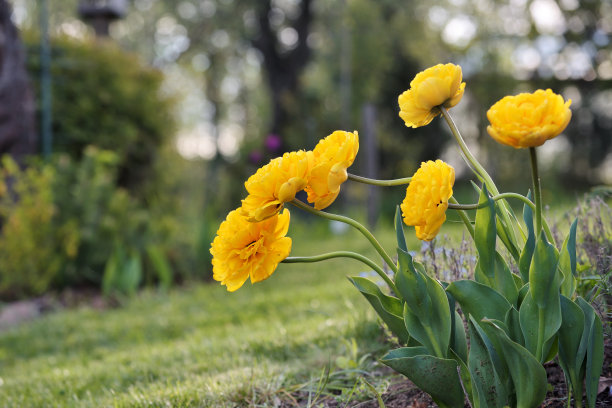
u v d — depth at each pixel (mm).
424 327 1362
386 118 15555
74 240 6066
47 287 6180
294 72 16844
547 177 14039
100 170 6812
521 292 1378
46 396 2662
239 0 17000
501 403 1343
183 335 4074
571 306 1312
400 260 1333
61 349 4047
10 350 4199
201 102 26797
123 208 6707
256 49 17422
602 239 1973
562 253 1388
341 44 15281
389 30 15148
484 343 1347
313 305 4066
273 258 1324
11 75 6926
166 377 2678
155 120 8391
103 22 9875
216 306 4828
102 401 2344
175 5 18016
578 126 14047
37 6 15734
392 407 1845
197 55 20406
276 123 16984
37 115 7824
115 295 5809
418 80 1406
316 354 2557
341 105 15320
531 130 1135
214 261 1350
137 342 4027
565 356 1354
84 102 7852
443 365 1310
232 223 1340
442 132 14898
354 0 14844
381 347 2426
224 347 3137
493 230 1342
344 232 10375
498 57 14078
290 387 2143
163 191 8539
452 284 1350
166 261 6539
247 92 25234
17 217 6062
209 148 26359
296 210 13547
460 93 1410
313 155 1329
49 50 7898
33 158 6637
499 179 14219
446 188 1221
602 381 1639
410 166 15250
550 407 1577
